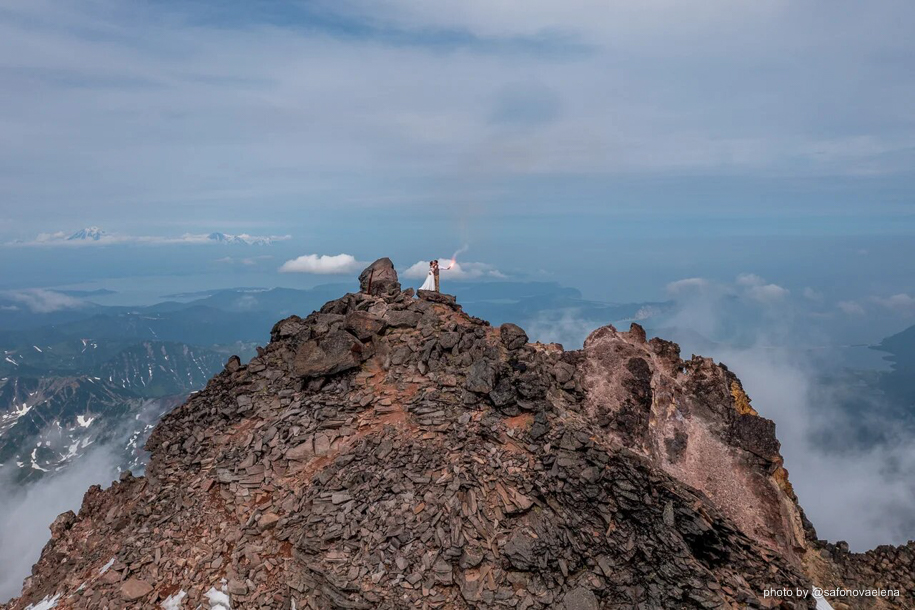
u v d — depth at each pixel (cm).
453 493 2450
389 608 2150
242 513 2609
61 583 2691
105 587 2470
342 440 2830
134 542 2639
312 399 3053
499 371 2898
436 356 3153
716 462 2823
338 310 3653
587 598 2116
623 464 2483
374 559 2284
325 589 2253
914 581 2547
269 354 3491
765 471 2816
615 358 3155
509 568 2238
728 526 2417
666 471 2673
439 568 2230
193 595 2358
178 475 2942
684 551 2225
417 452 2645
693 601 2128
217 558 2459
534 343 3431
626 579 2186
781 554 2477
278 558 2416
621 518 2356
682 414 2992
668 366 3222
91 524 3131
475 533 2317
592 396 2975
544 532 2300
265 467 2777
